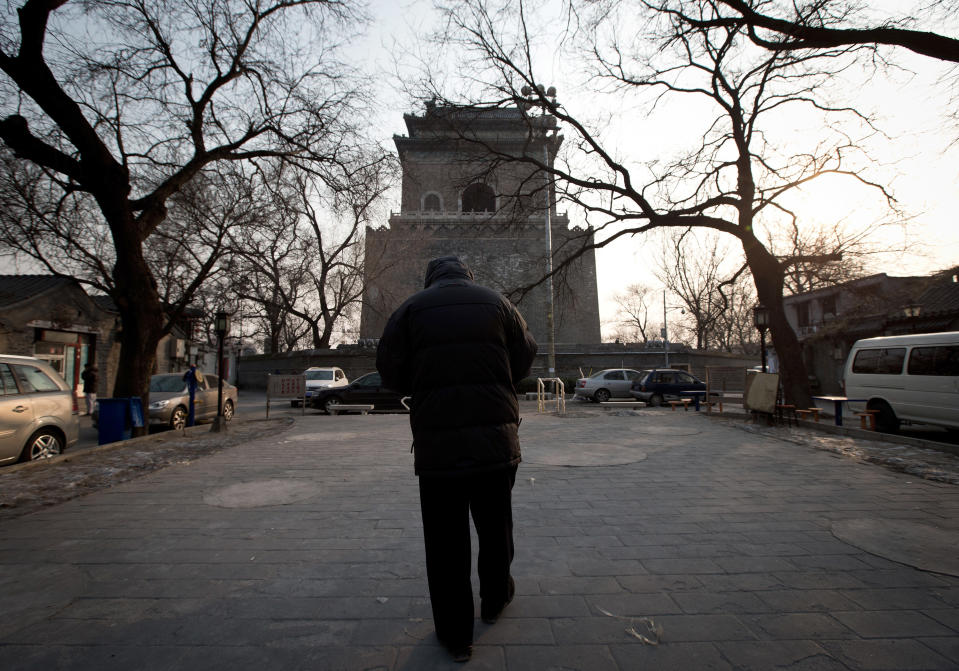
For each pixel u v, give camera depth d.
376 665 2.29
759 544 3.78
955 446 7.16
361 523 4.39
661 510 4.69
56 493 5.50
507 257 43.59
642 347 32.69
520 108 14.37
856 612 2.73
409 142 41.22
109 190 9.91
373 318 39.47
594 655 2.35
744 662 2.28
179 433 10.66
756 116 13.41
